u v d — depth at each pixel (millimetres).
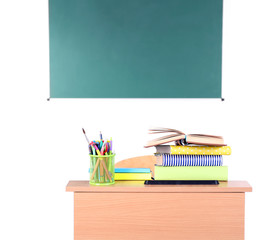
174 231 2090
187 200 2082
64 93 2938
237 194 2080
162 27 2941
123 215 2086
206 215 2084
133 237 2094
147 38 2947
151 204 2084
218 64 2939
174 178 2184
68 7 2916
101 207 2084
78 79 2947
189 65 2943
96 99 2945
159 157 2219
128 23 2938
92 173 2146
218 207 2082
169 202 2082
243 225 2084
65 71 2938
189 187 2078
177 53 2941
